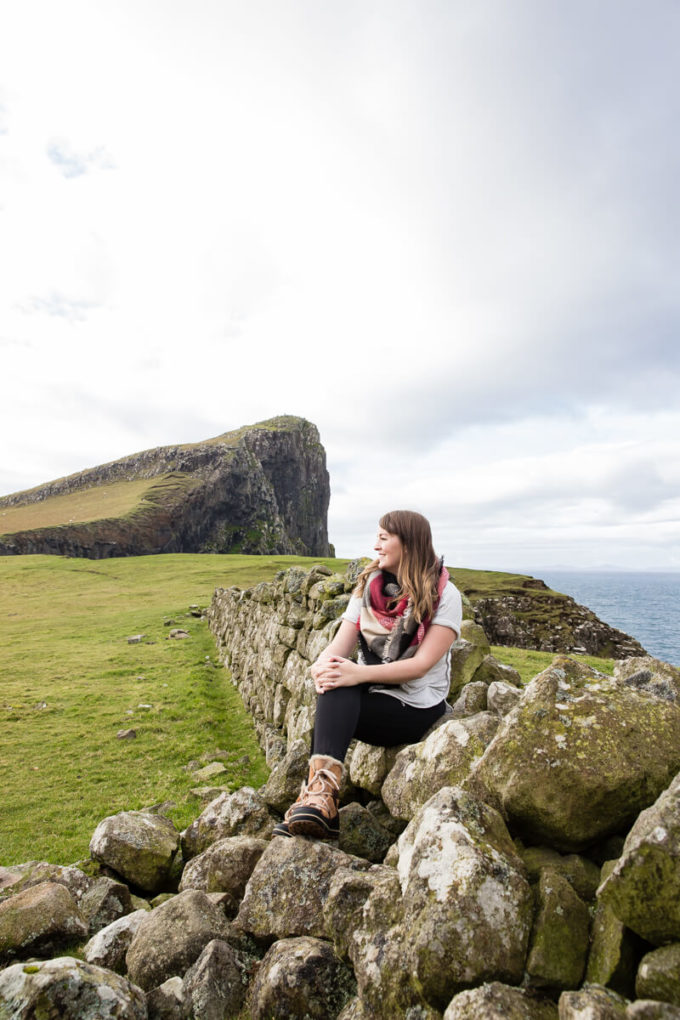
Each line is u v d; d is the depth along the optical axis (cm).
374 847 354
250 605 1545
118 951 338
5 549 9125
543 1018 181
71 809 890
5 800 933
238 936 321
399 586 360
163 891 455
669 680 299
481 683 408
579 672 276
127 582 5762
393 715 350
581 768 233
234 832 448
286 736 879
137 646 2575
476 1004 180
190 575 6144
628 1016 159
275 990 261
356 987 263
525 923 205
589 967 195
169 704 1527
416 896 221
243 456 16738
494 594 3744
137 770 1058
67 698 1633
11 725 1377
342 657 371
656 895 178
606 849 238
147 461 17075
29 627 3428
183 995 277
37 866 477
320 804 317
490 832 235
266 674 1116
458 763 306
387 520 367
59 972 246
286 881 317
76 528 10250
